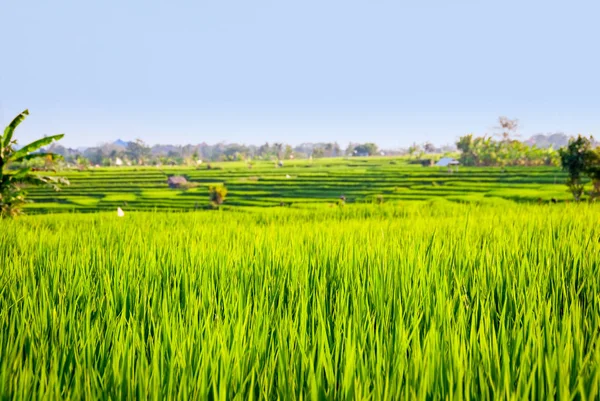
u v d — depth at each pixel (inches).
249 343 122.3
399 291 166.7
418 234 303.1
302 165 7711.6
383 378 108.3
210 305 150.7
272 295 174.4
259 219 550.6
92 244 271.7
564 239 254.5
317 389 99.1
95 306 158.4
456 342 115.7
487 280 186.9
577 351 111.8
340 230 346.9
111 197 3558.1
